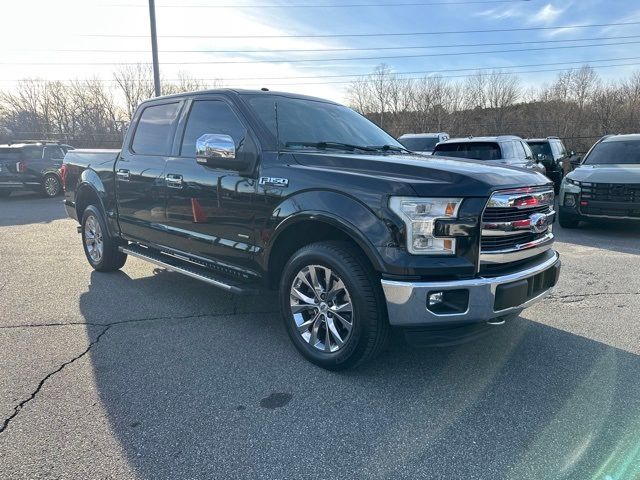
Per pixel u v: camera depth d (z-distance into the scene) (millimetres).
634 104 40750
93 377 3324
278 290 3863
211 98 4281
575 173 9164
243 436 2660
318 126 4219
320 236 3596
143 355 3682
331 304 3332
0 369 3430
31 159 15953
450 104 49156
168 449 2541
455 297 2918
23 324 4312
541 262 3363
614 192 8477
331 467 2406
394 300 2932
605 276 5875
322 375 3357
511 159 10266
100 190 5605
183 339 3992
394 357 3631
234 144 3582
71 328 4227
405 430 2715
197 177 4156
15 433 2668
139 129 5195
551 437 2635
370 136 4547
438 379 3299
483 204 2918
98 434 2666
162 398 3053
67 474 2340
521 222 3129
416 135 16234
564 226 9398
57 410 2902
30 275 6020
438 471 2371
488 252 2986
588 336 4016
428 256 2895
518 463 2422
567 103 44562
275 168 3564
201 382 3262
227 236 3957
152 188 4711
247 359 3613
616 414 2850
